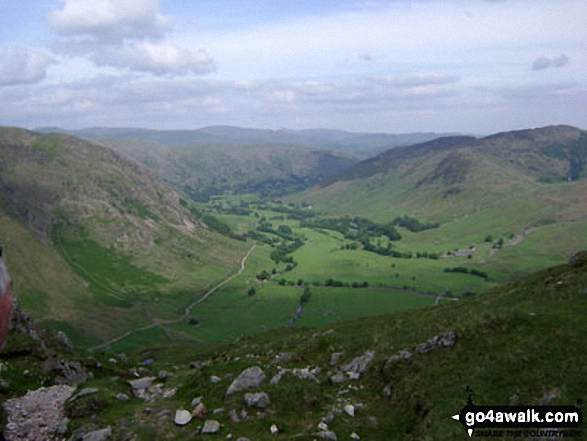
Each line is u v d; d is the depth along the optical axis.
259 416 24.17
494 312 32.41
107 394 27.94
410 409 24.61
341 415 25.02
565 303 31.33
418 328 38.53
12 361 34.28
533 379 22.91
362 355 34.94
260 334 77.81
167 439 22.06
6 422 24.20
